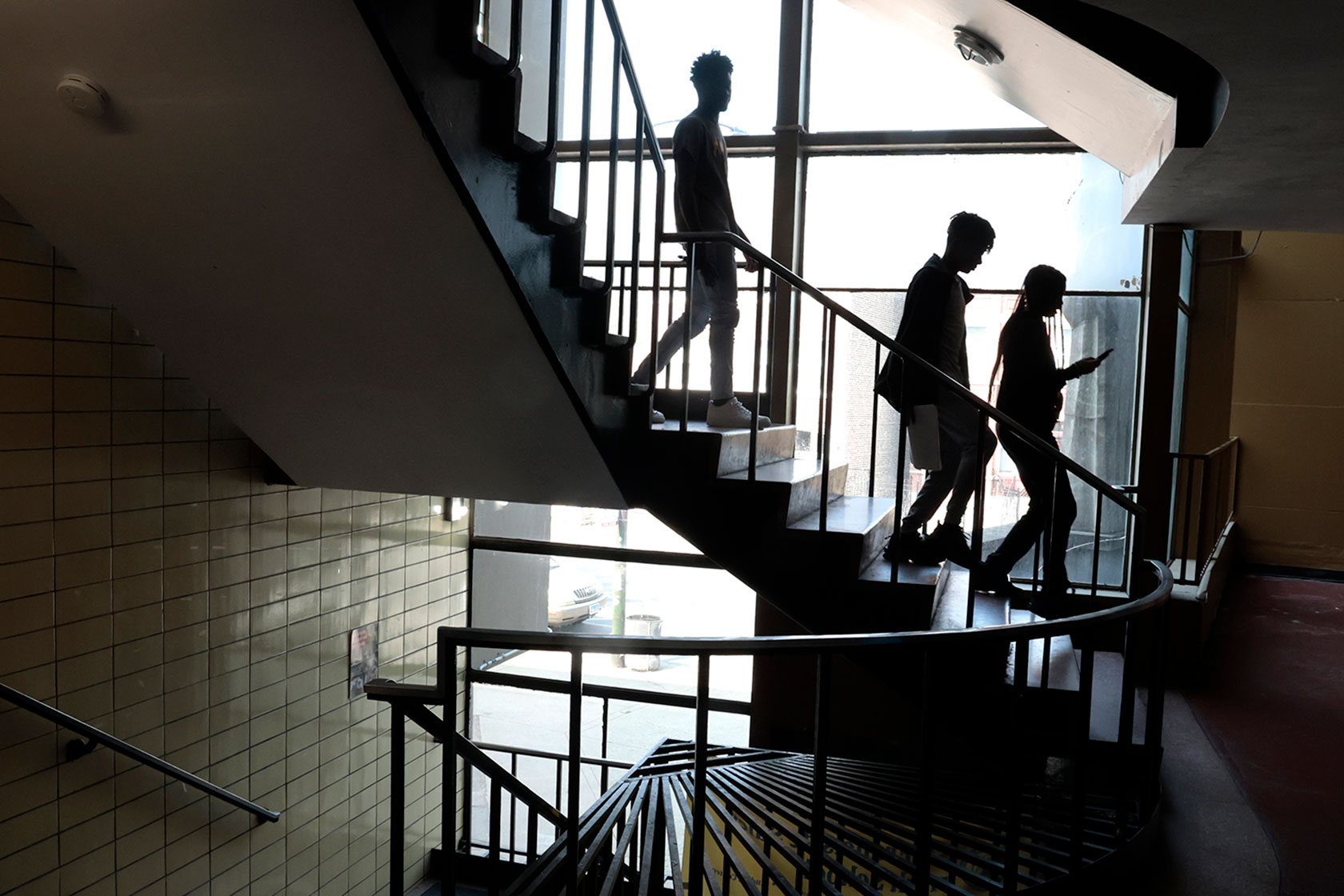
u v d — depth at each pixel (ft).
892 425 17.93
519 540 20.13
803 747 18.15
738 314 12.42
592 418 10.30
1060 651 12.39
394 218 8.09
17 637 10.72
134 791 12.34
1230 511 25.71
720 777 11.25
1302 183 12.35
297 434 12.14
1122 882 8.20
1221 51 7.93
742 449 12.42
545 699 20.34
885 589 11.05
